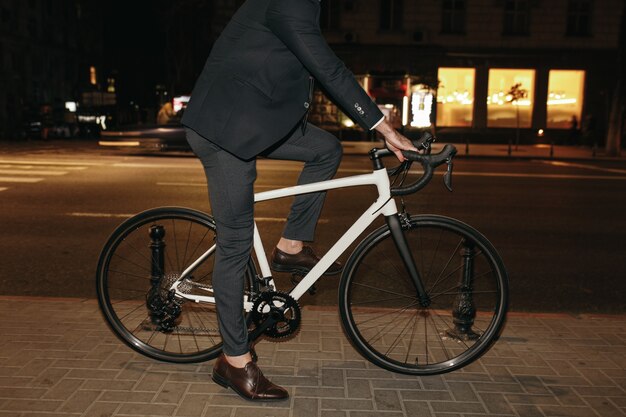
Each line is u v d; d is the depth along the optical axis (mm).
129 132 18641
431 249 3832
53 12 44219
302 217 3385
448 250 4129
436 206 10055
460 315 3863
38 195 10422
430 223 3328
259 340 3840
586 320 4359
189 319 3818
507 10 29250
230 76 2893
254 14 2893
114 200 10016
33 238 7227
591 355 3727
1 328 3969
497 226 8539
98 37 51875
